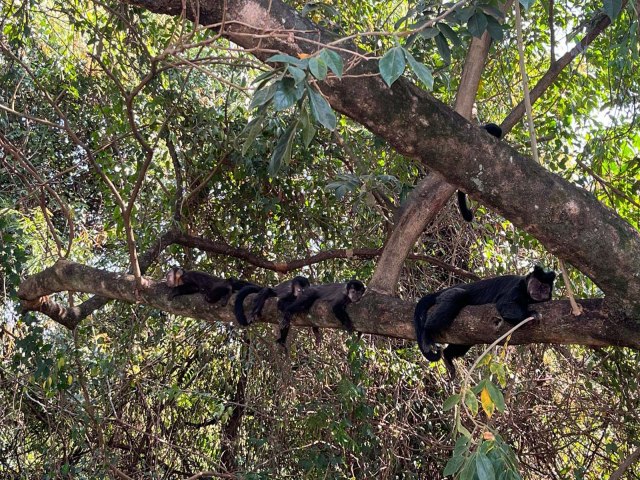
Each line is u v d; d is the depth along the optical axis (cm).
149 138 941
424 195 614
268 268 884
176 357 1079
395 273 607
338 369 945
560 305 438
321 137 898
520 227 423
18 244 830
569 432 948
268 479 878
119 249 1067
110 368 906
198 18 434
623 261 405
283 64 397
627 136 848
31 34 1016
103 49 938
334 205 943
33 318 784
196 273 711
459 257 991
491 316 473
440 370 960
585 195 415
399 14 989
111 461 890
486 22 483
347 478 913
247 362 1005
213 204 969
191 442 1049
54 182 1047
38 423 998
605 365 849
